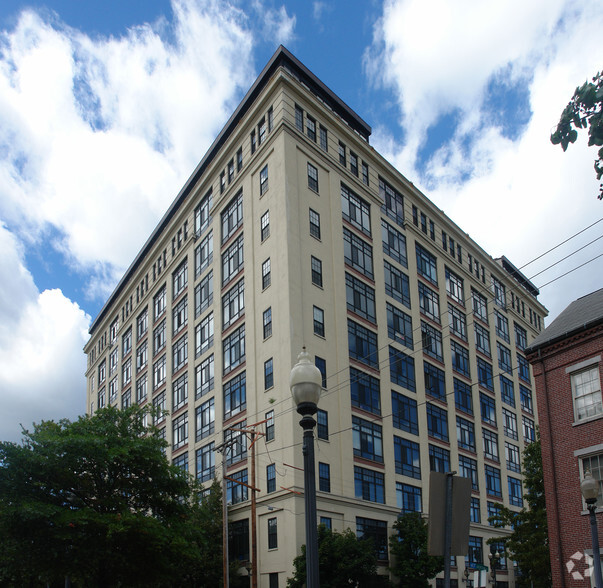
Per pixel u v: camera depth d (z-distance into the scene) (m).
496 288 70.44
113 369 78.06
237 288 49.56
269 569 39.56
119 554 26.86
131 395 69.88
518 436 65.94
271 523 40.38
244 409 45.91
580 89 9.99
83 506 28.00
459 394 57.56
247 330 46.78
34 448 27.73
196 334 55.72
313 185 47.59
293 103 48.28
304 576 34.44
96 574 28.17
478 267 67.56
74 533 26.05
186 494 31.52
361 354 47.06
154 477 30.36
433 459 51.28
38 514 25.38
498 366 66.12
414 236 57.28
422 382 52.66
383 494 44.97
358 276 49.00
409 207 58.16
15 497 26.41
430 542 9.08
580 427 24.56
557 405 25.55
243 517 42.94
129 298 74.56
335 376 44.09
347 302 47.16
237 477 45.12
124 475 30.16
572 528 23.94
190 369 55.50
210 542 40.53
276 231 45.22
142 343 69.00
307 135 48.78
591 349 24.84
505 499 59.88
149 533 27.08
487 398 62.12
